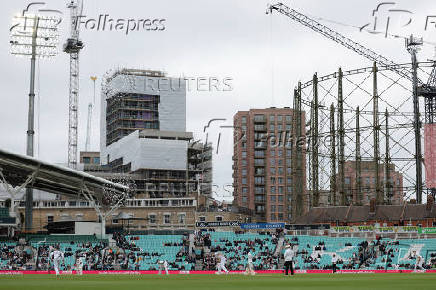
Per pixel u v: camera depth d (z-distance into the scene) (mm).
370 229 131750
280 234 133000
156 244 126562
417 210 154000
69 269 104938
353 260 117250
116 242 124562
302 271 102250
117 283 47281
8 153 100750
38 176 115312
